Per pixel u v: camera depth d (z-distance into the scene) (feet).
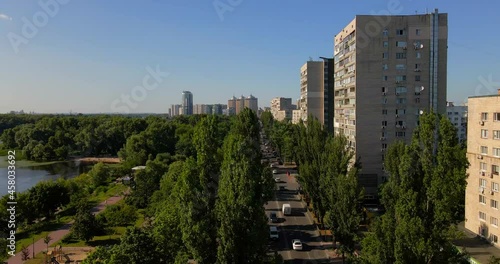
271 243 192.44
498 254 150.61
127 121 642.22
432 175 107.34
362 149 267.59
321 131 241.55
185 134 547.49
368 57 266.98
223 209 118.42
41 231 224.74
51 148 557.74
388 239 103.76
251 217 121.39
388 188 134.10
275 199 293.43
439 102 267.80
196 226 119.34
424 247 97.60
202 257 119.55
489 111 167.84
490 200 165.78
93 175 357.82
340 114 309.83
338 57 316.19
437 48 266.57
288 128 478.18
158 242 113.60
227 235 115.75
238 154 172.35
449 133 118.42
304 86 458.09
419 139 114.93
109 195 307.78
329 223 158.20
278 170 428.56
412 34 266.16
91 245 195.21
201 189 142.10
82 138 598.75
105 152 620.08
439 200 104.53
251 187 127.75
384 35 266.36
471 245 162.71
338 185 156.46
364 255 112.98
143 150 463.01
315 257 172.65
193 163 164.66
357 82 267.18
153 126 547.49
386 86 267.18
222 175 140.05
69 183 287.48
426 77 267.18
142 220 231.09
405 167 110.01
